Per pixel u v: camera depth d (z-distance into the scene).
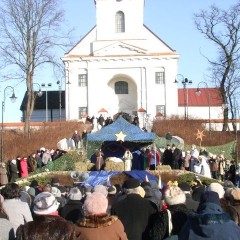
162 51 76.25
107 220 7.02
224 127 59.25
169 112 75.12
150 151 34.66
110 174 28.72
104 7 76.94
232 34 61.50
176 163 35.09
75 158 35.06
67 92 75.75
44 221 6.27
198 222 6.55
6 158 48.38
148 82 75.75
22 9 56.34
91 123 63.31
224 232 6.45
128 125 35.84
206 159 35.41
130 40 76.56
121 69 76.00
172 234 7.66
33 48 56.97
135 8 76.69
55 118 85.62
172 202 7.98
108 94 77.81
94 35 77.12
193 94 85.25
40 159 36.94
